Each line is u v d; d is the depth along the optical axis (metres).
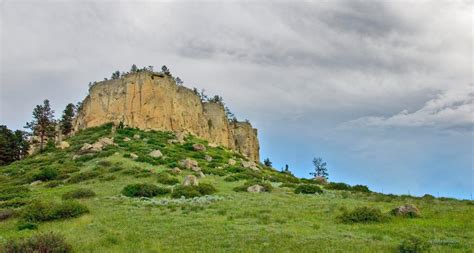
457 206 33.97
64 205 30.81
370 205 34.16
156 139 96.81
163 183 50.53
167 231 23.70
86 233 24.11
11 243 19.73
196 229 24.06
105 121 112.19
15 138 108.19
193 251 18.92
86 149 77.19
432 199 41.94
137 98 114.62
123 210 32.22
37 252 18.86
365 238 21.23
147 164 66.62
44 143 108.38
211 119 135.50
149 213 30.59
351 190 53.78
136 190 42.41
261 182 53.31
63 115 121.75
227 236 21.80
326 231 23.09
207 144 109.50
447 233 22.23
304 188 46.47
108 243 21.09
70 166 65.62
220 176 62.22
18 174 67.94
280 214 28.98
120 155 73.00
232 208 32.44
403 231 22.83
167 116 117.25
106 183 51.03
